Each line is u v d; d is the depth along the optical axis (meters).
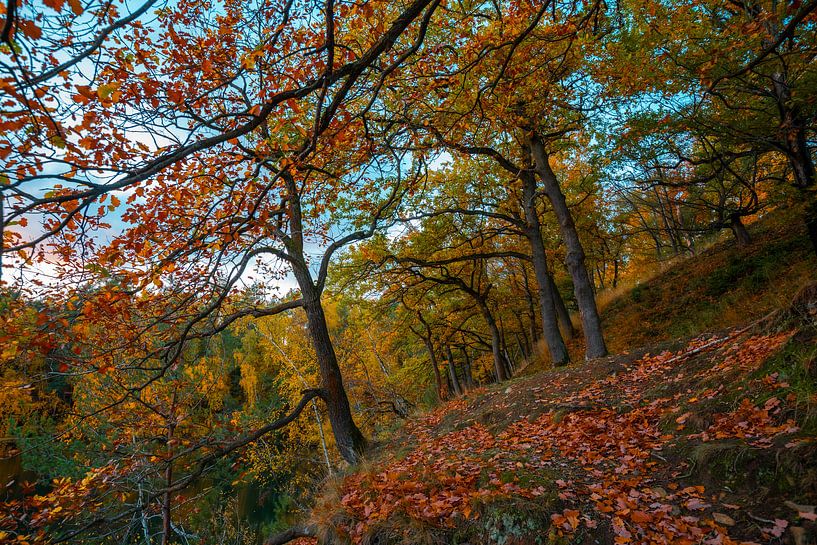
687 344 7.43
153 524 12.60
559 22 7.59
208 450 8.14
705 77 5.34
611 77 8.39
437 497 4.74
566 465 4.93
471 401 10.20
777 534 2.96
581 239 18.88
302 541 5.96
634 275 23.34
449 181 14.50
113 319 5.40
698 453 4.04
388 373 24.97
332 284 14.20
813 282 5.27
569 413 6.55
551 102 9.21
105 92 2.41
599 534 3.63
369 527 4.67
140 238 4.45
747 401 4.40
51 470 10.82
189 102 3.46
